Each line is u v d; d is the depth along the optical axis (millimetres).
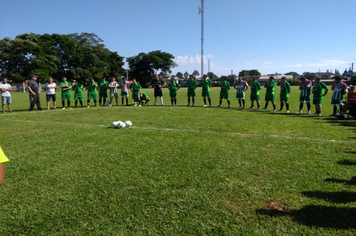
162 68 85625
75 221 2875
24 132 7711
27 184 3840
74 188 3688
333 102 10602
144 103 18688
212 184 3719
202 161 4715
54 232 2686
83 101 21953
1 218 2965
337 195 3291
